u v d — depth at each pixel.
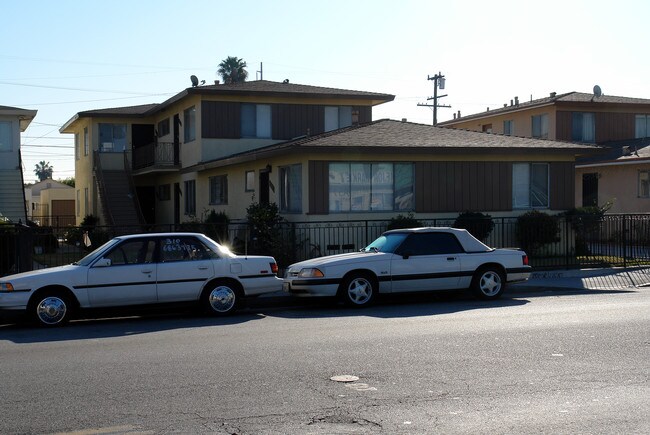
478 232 22.31
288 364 9.13
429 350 9.92
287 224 21.20
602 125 39.03
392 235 15.92
